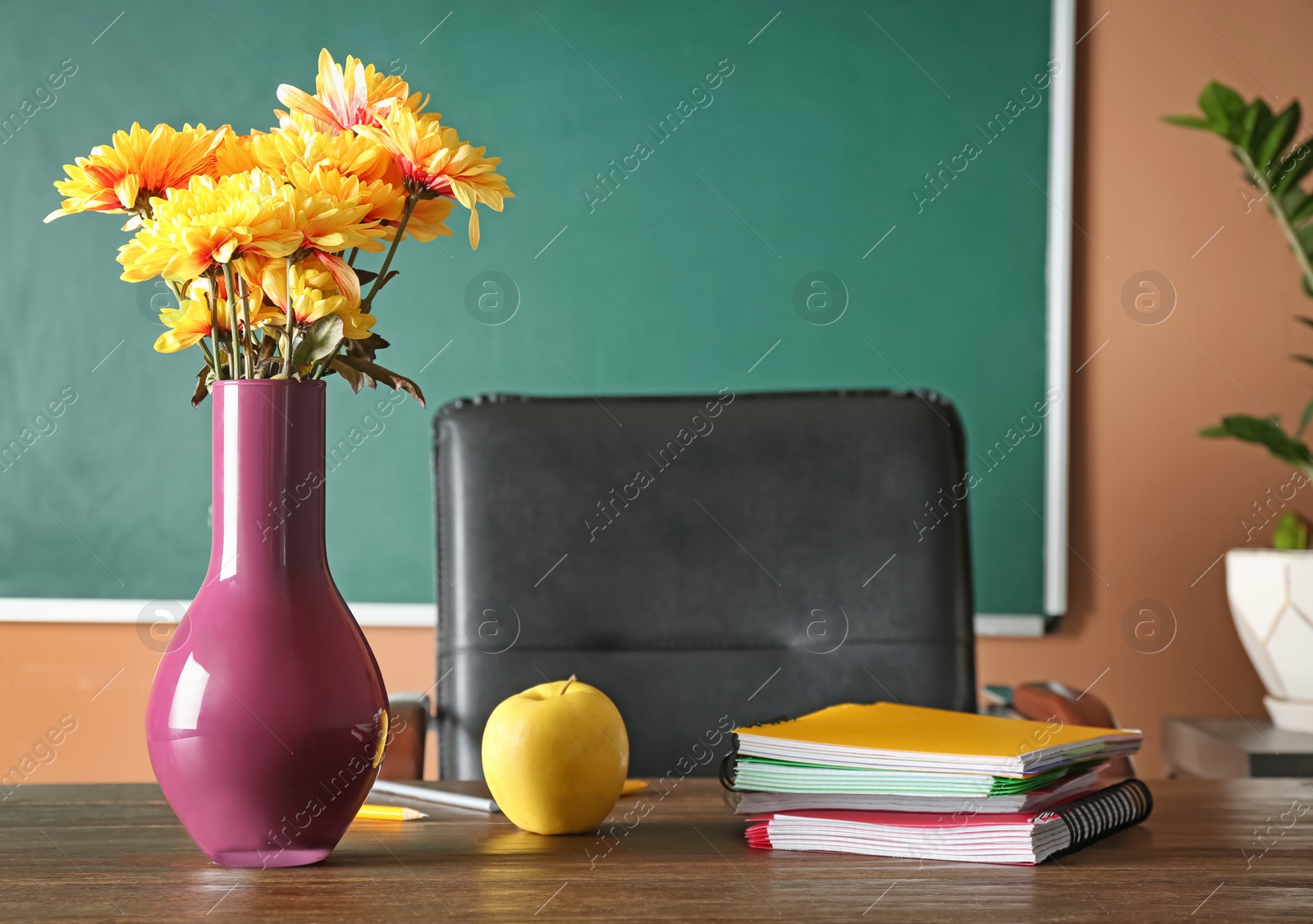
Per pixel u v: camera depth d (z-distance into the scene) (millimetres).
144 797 820
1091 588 2088
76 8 2102
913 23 2096
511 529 1260
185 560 2094
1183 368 2098
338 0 2105
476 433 1289
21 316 2092
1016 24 2088
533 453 1281
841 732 690
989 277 2088
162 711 565
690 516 1271
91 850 633
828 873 586
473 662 1229
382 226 629
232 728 555
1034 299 2088
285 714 560
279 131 624
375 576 2076
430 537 2082
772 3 2104
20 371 2088
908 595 1241
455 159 600
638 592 1253
